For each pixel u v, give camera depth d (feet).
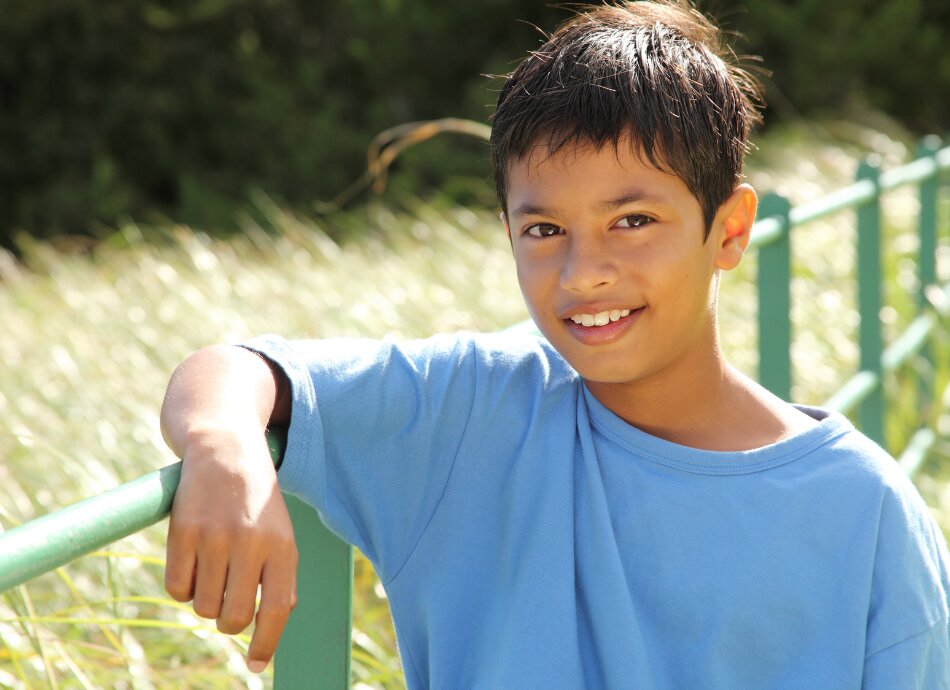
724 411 8.29
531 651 7.64
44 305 28.14
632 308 7.57
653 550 7.86
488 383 8.19
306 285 27.53
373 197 62.59
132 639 13.01
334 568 8.20
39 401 20.63
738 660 7.77
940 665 7.93
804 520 7.86
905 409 26.68
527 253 7.75
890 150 49.52
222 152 71.77
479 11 69.26
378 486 7.87
